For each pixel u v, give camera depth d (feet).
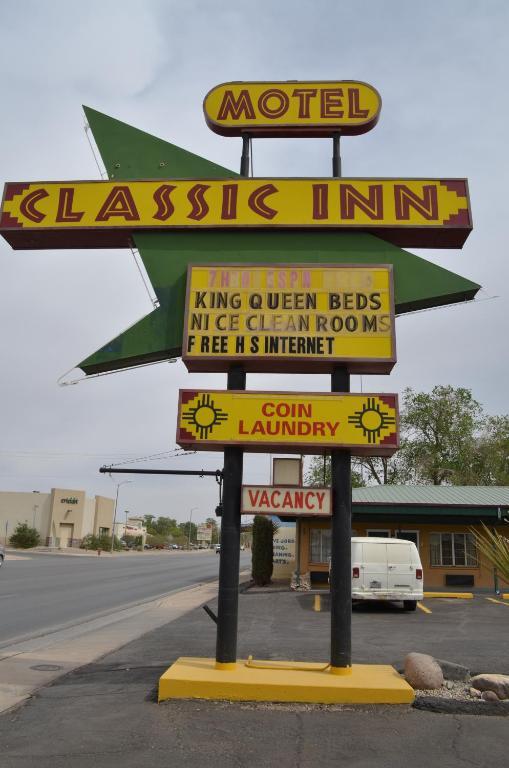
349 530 25.68
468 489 92.94
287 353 27.09
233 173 30.86
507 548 27.25
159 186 30.19
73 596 71.67
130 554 271.08
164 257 29.55
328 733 19.43
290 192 29.60
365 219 29.04
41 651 35.47
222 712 21.45
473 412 159.84
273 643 36.99
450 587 80.48
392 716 21.13
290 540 98.12
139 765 16.80
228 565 25.48
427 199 29.22
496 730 19.77
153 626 46.26
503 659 32.30
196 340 27.45
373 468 158.40
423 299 28.32
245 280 27.99
